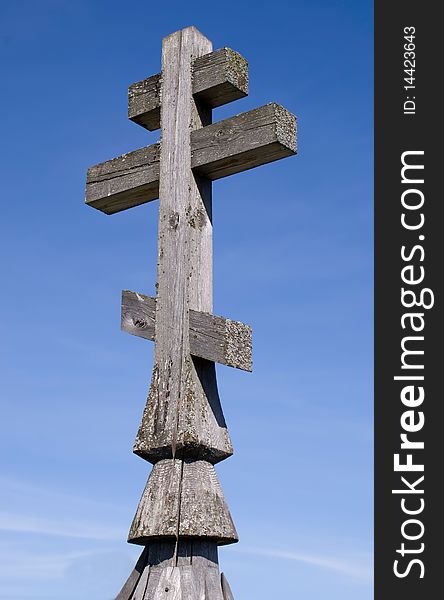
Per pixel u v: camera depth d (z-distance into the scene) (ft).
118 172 18.83
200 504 15.78
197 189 17.57
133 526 15.99
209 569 15.72
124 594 16.01
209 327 16.37
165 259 17.31
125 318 17.58
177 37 18.40
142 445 16.37
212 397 16.67
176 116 17.99
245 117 17.06
